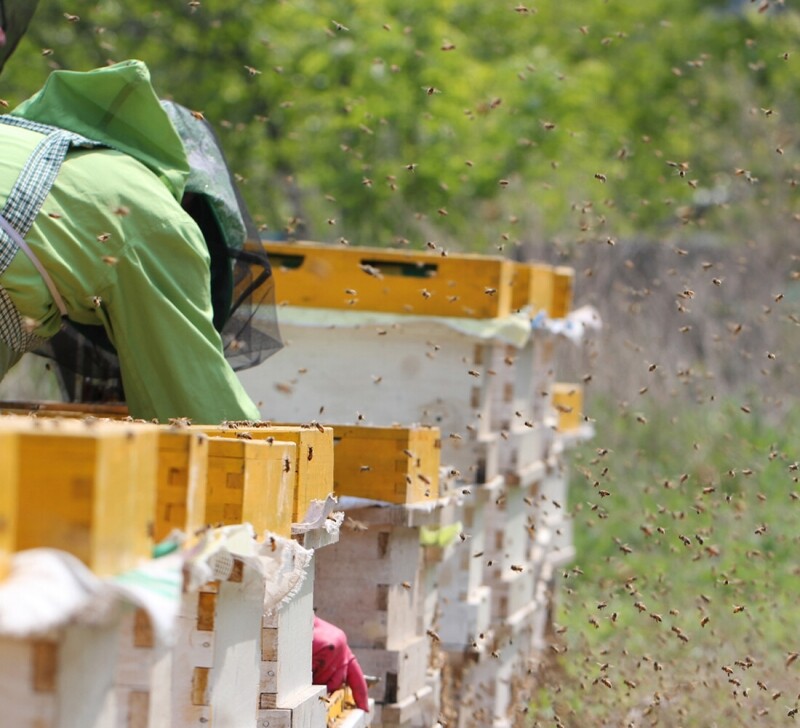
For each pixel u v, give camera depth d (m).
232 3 52.50
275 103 53.44
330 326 24.78
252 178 52.09
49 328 16.95
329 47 53.78
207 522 12.55
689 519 36.03
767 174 61.19
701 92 78.31
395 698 18.69
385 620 18.73
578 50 80.31
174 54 53.03
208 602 12.13
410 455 18.58
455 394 24.83
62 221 16.27
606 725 21.64
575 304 57.16
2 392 38.94
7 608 8.09
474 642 23.44
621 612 31.42
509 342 24.55
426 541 20.58
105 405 19.41
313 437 14.93
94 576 8.98
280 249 25.33
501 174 59.59
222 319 19.86
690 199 74.06
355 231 55.19
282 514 13.83
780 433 46.97
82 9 49.19
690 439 44.72
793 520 36.34
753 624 24.89
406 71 55.00
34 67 48.62
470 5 66.94
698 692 22.84
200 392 16.91
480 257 24.70
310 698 14.77
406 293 24.91
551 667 26.12
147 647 10.56
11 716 8.66
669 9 85.44
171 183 17.64
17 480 9.05
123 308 16.70
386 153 55.50
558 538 34.44
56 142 16.70
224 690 12.50
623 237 61.84
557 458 32.78
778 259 57.81
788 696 23.61
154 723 10.66
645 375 53.16
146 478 10.02
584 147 64.75
